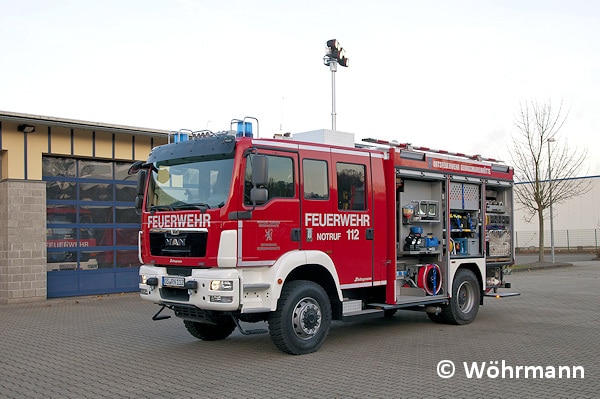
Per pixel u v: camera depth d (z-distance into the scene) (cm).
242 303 791
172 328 1105
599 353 866
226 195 798
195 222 816
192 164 851
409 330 1083
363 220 966
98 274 1562
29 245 1431
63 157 1524
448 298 1109
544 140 2984
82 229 1548
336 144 976
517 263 3064
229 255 784
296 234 860
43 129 1467
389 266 1010
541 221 2916
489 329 1089
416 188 1100
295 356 848
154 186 903
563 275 2355
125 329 1095
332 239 913
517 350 890
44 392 676
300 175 876
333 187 923
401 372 750
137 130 1570
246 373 751
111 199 1600
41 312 1297
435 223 1127
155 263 878
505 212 1298
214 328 983
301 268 875
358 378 720
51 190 1505
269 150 840
